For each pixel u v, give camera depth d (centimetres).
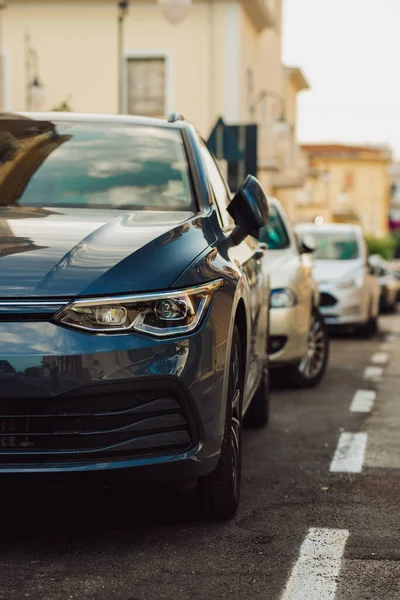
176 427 471
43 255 471
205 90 3016
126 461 460
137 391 458
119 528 527
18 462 453
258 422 845
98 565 469
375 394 1059
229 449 520
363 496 609
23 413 449
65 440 454
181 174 605
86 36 3014
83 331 450
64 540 505
